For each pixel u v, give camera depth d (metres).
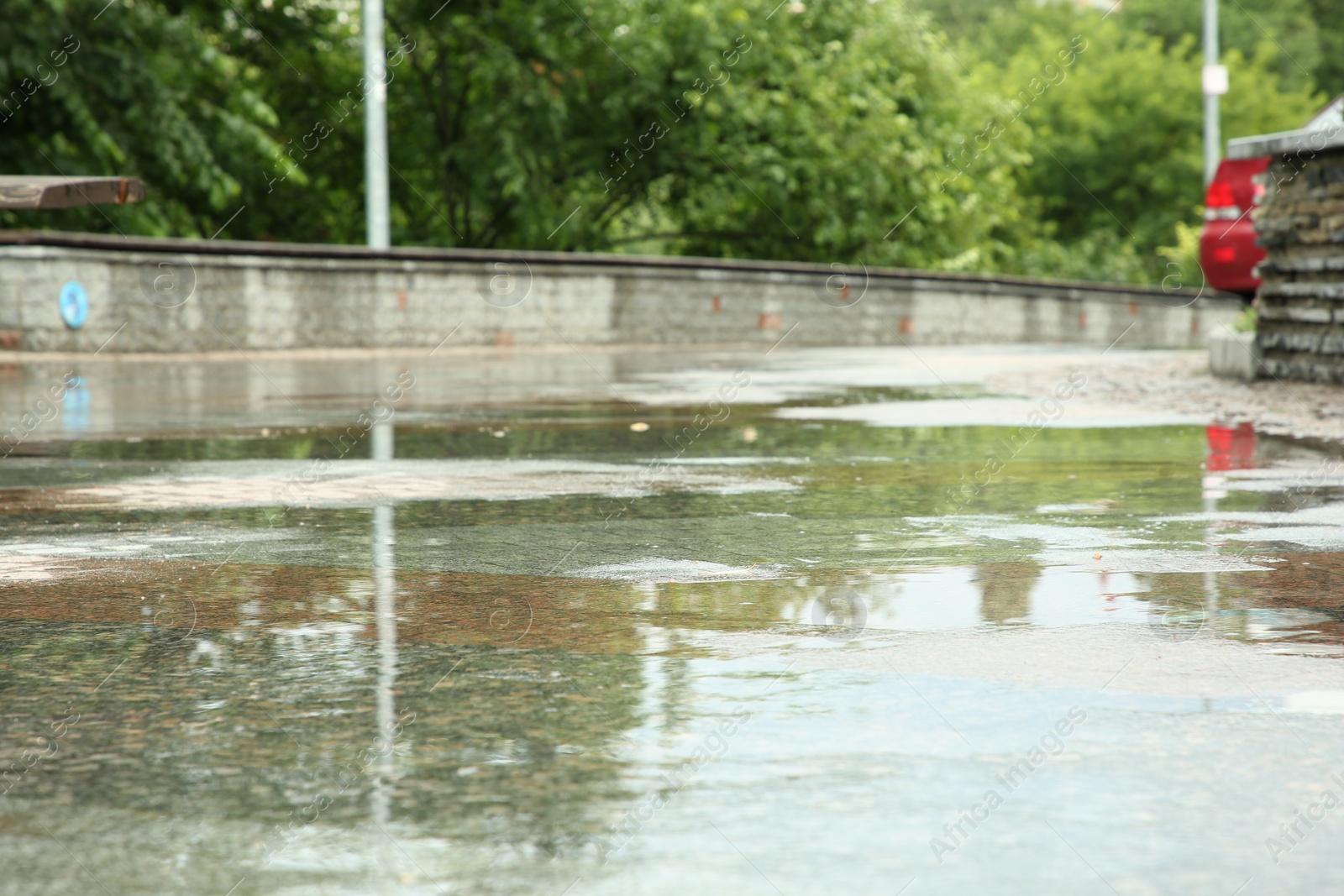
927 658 8.17
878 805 5.89
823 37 75.00
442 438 19.81
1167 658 8.17
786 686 7.62
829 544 11.83
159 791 6.10
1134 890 5.12
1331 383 24.83
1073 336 64.31
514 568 10.91
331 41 67.94
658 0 68.00
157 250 35.47
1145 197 109.75
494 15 67.06
